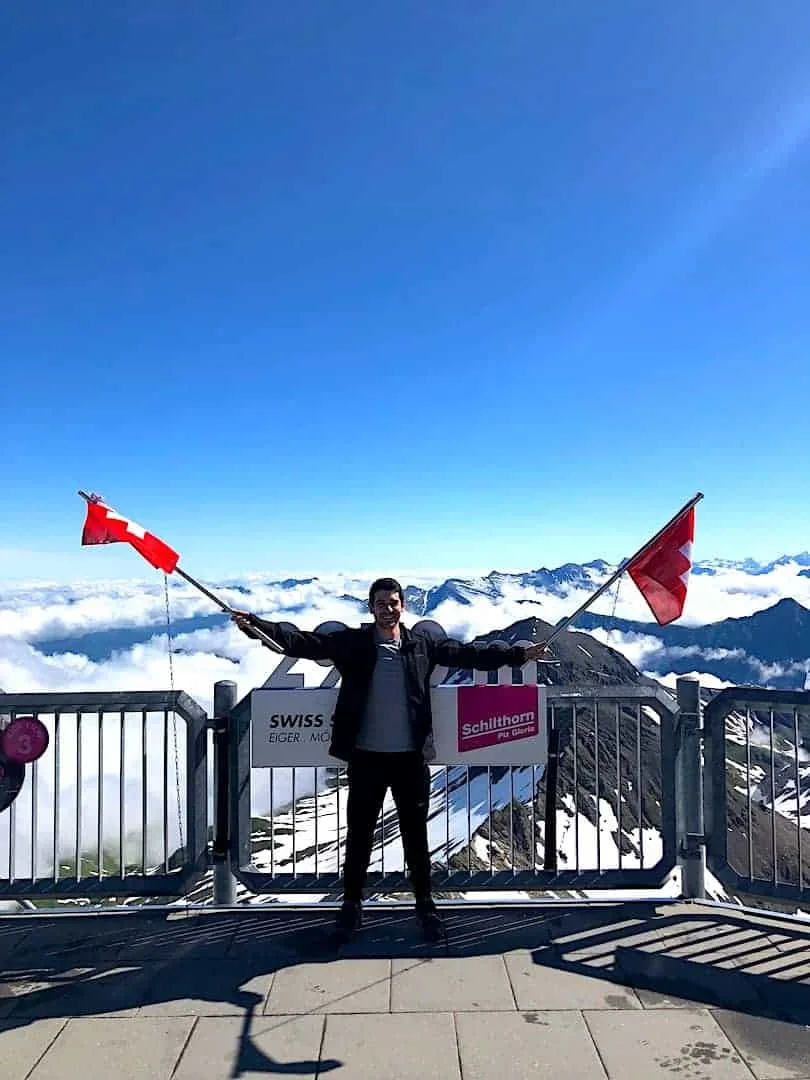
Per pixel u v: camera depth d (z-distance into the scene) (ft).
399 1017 9.87
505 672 14.12
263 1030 9.57
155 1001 10.32
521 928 12.50
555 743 13.87
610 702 13.84
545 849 13.70
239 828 13.58
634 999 10.28
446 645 12.84
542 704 13.80
